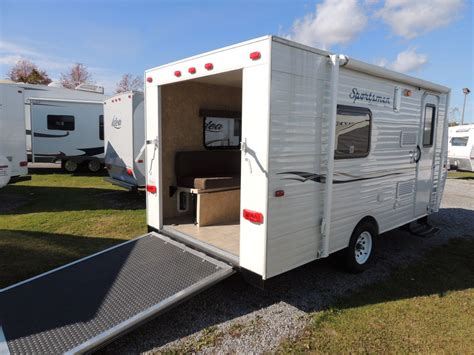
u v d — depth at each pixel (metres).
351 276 4.11
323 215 3.38
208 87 5.01
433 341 2.87
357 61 3.43
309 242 3.29
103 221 6.43
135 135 7.61
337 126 3.46
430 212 5.55
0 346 2.34
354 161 3.76
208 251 3.51
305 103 3.03
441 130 5.52
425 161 5.19
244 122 2.93
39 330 2.51
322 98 3.19
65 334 2.46
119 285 3.09
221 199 4.57
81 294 2.98
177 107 4.73
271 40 2.71
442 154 5.62
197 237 3.91
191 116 4.88
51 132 12.60
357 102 3.68
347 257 3.97
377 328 3.04
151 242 3.99
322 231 3.39
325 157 3.30
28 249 4.89
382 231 4.46
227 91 5.24
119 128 8.08
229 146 5.41
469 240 5.62
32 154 12.58
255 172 2.88
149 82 4.16
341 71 3.43
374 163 4.09
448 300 3.56
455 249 5.16
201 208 4.36
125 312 2.70
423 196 5.29
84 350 2.32
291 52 2.87
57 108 12.58
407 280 4.03
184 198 4.90
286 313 3.27
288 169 2.97
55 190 9.71
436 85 5.04
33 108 12.31
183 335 2.92
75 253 4.77
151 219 4.36
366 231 4.18
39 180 11.54
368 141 3.92
